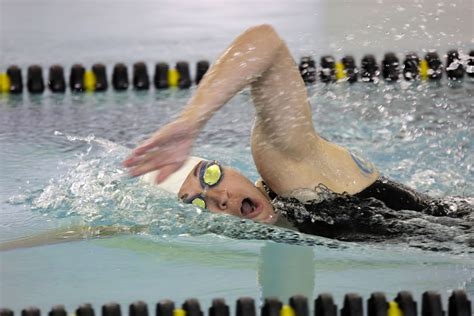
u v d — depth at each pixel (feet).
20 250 24.44
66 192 28.96
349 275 22.20
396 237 23.65
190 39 63.67
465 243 23.44
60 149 35.86
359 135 37.58
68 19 74.59
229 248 24.13
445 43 50.37
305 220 23.97
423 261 22.86
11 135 38.34
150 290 21.53
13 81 47.98
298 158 23.82
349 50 52.85
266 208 24.53
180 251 24.13
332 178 24.21
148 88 49.03
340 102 43.37
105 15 76.84
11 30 68.90
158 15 76.23
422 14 54.60
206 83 21.30
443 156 34.14
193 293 21.30
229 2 82.23
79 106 44.55
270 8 76.79
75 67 48.67
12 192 29.81
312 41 56.85
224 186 24.72
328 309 19.71
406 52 50.08
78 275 22.62
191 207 24.94
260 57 22.09
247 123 40.34
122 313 20.12
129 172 19.51
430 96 44.11
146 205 26.09
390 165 32.91
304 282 21.81
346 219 23.86
